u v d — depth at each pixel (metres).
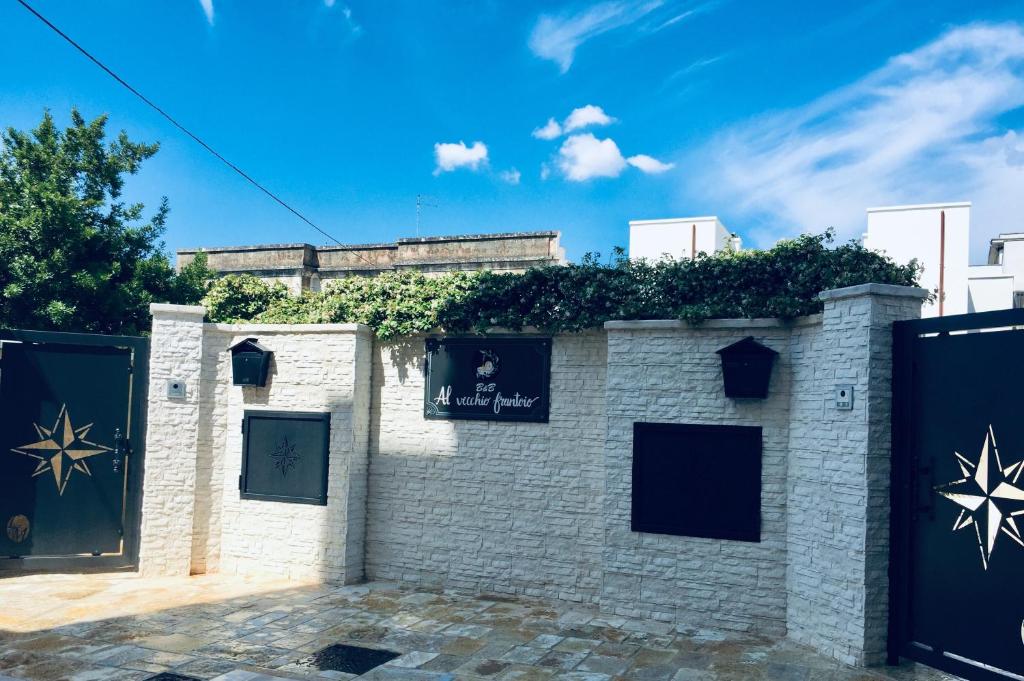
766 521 7.93
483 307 9.44
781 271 8.09
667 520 8.30
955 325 6.43
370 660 6.97
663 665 6.92
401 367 9.93
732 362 7.94
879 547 6.82
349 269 19.28
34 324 13.02
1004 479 6.07
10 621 8.02
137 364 10.29
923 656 6.54
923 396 6.71
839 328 7.21
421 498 9.71
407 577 9.73
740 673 6.71
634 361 8.55
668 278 8.59
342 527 9.65
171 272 15.13
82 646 7.26
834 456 7.20
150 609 8.50
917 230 13.27
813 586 7.41
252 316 12.27
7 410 9.88
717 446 8.16
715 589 8.05
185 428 10.15
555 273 9.10
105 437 10.14
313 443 9.87
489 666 6.86
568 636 7.72
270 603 8.77
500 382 9.41
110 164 14.85
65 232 13.33
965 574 6.29
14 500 9.88
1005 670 5.97
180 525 10.03
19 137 14.50
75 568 10.02
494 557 9.31
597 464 8.95
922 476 6.69
